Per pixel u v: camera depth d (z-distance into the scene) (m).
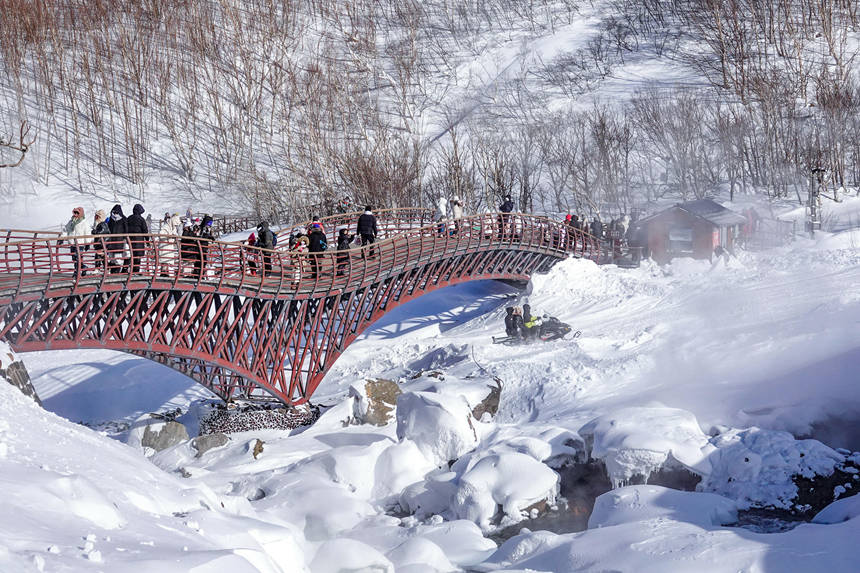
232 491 21.80
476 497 19.30
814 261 38.88
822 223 56.47
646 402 23.08
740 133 68.50
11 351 18.80
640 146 74.94
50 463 12.30
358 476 21.84
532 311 39.81
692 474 18.56
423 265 37.59
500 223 43.19
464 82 98.38
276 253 30.16
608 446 19.39
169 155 85.25
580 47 100.12
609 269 44.38
